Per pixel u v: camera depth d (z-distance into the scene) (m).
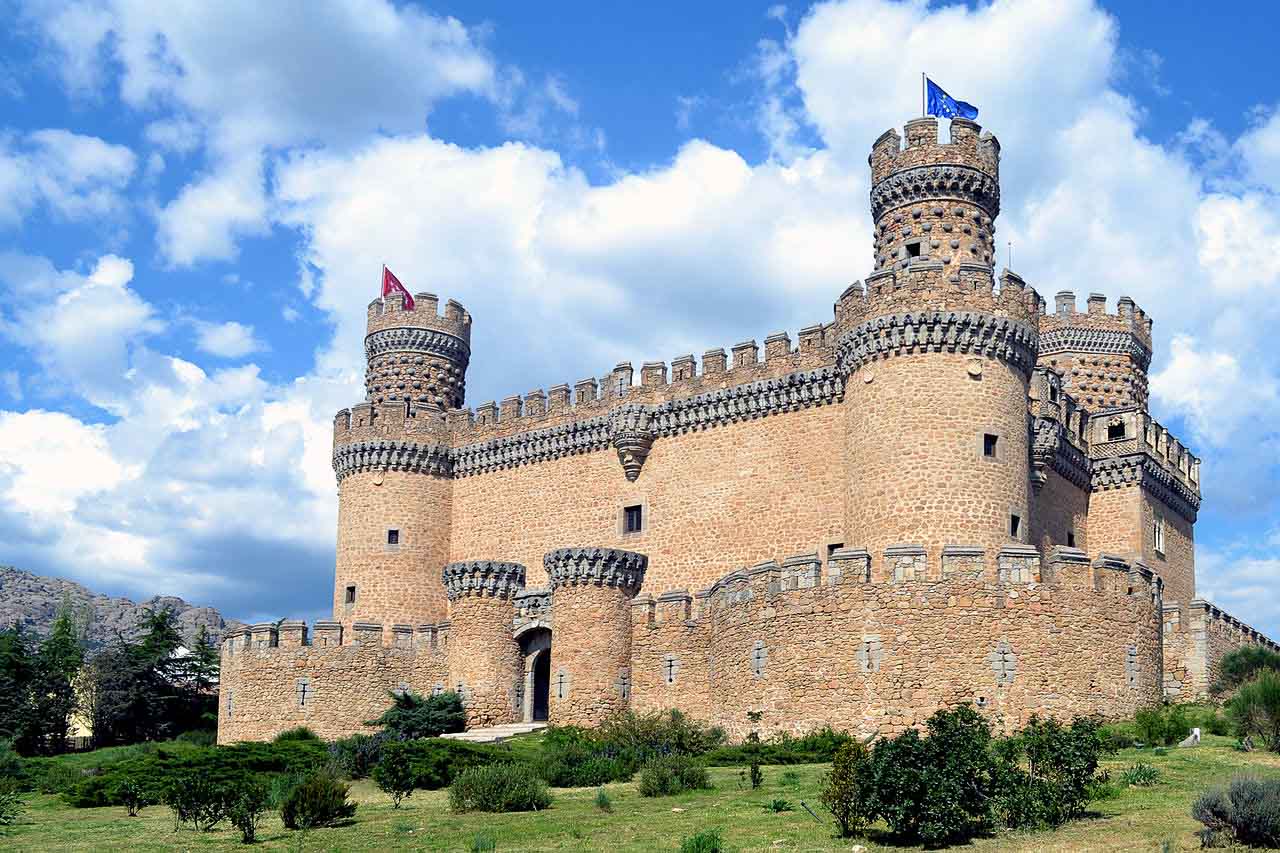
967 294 51.50
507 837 31.91
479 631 62.47
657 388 64.81
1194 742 41.00
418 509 70.75
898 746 29.77
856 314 53.22
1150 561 64.50
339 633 63.66
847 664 46.22
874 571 49.41
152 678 82.88
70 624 89.50
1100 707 45.59
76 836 35.75
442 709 59.94
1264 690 41.97
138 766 48.00
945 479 50.16
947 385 51.00
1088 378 71.12
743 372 61.94
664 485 63.69
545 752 46.97
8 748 62.03
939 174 55.50
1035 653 45.19
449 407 75.56
